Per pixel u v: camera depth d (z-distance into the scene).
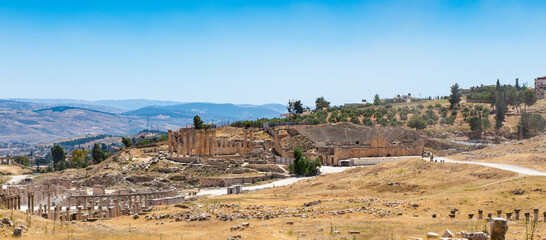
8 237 51.28
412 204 84.88
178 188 162.50
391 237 54.19
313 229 62.31
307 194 112.12
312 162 171.38
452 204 82.94
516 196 84.94
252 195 117.38
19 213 62.69
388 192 106.12
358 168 144.62
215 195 134.25
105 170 196.50
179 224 69.06
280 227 64.44
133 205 115.88
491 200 83.38
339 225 64.62
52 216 90.00
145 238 55.66
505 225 43.91
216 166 186.38
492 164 121.06
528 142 159.62
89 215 90.69
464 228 59.56
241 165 191.62
